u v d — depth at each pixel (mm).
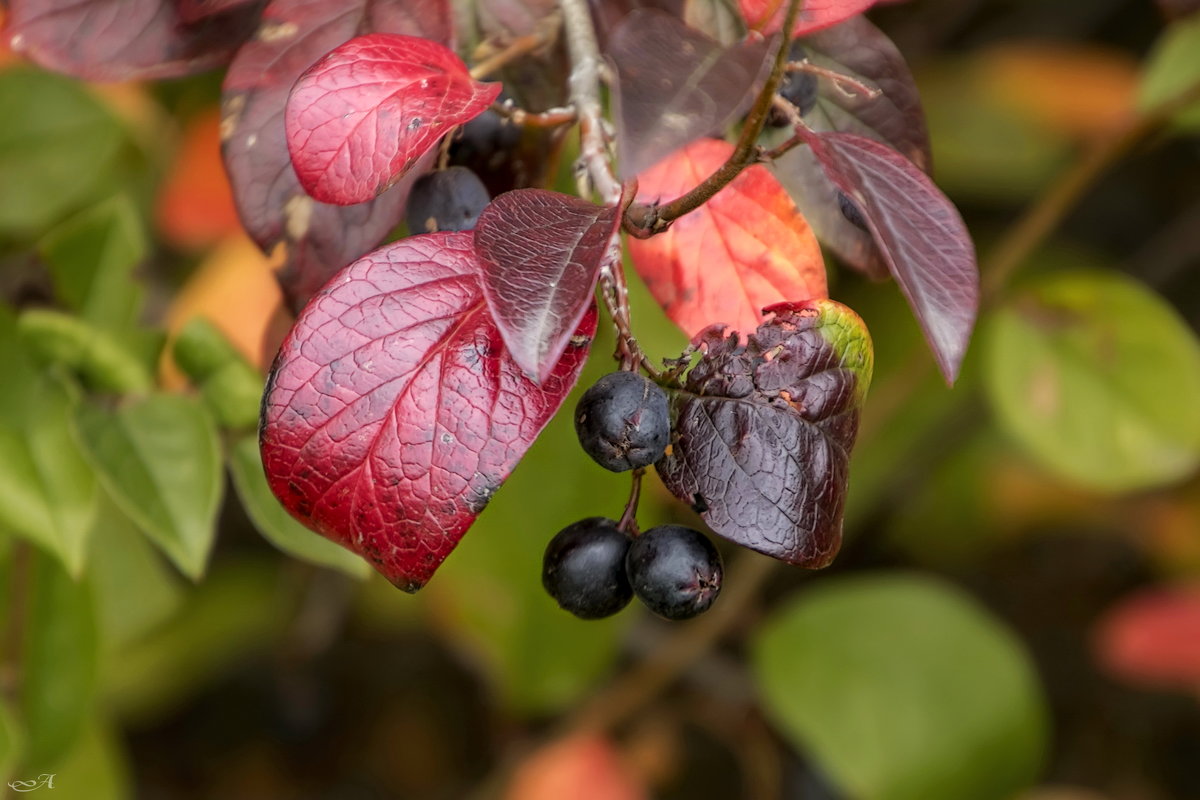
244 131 301
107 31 311
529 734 507
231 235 425
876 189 276
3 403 326
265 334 321
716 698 550
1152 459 398
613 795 462
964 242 276
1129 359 402
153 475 322
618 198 277
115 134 380
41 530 323
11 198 375
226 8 312
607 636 428
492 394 271
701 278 298
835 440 281
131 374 329
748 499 277
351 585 552
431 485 270
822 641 445
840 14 291
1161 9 367
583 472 378
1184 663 514
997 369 412
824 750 433
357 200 279
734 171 272
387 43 284
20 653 346
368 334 272
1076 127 551
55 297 349
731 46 287
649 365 279
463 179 292
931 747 434
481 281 263
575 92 294
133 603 383
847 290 537
